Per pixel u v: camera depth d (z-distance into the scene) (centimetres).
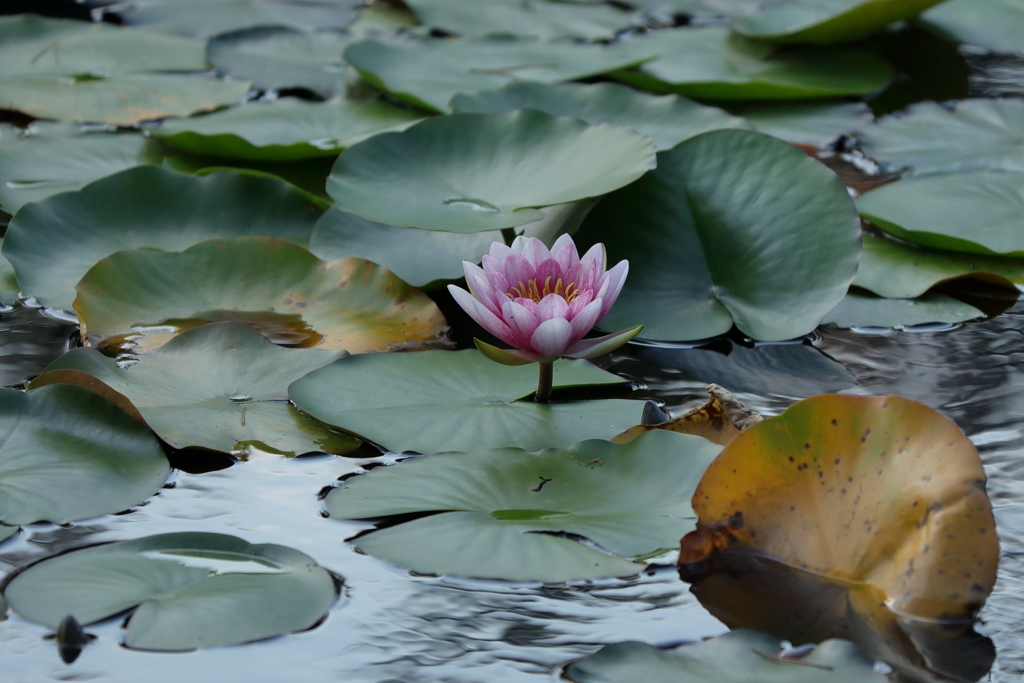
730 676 263
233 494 275
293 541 272
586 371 287
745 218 296
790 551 271
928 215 305
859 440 271
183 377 284
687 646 265
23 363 287
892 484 270
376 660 265
